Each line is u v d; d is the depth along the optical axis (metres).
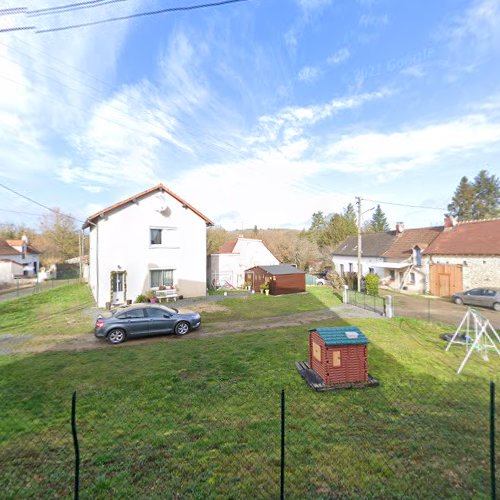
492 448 3.97
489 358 10.01
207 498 4.10
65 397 7.33
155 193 22.48
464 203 56.00
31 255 49.09
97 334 12.36
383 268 33.81
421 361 9.60
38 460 4.96
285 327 14.80
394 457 4.91
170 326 13.38
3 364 9.89
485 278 22.83
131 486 4.32
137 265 21.83
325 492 4.18
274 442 5.34
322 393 7.34
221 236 59.22
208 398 7.15
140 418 6.28
